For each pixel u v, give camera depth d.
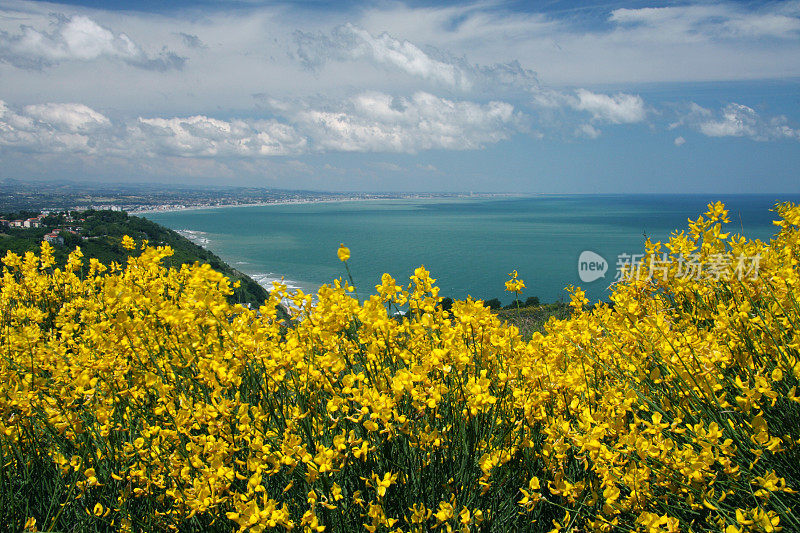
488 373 2.98
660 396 2.70
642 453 2.19
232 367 2.67
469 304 2.89
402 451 2.63
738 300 3.27
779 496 2.27
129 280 3.53
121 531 2.43
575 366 3.17
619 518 2.40
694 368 2.52
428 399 2.45
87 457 2.73
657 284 3.86
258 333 2.69
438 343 3.00
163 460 2.50
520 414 3.06
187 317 2.74
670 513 2.24
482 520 2.36
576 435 2.36
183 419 2.44
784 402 2.47
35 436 3.02
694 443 2.39
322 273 84.94
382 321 2.88
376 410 2.31
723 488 2.27
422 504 2.34
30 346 3.33
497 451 2.61
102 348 3.08
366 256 108.25
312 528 2.04
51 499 2.63
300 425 2.61
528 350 3.21
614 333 3.29
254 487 2.08
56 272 5.83
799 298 3.01
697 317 3.51
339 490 2.18
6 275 5.42
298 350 2.74
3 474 2.56
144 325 3.29
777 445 2.14
